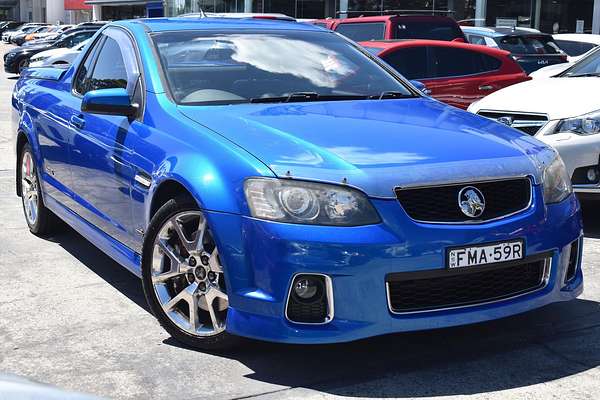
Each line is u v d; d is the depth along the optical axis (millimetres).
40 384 1730
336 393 3355
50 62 18047
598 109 5973
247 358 3723
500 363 3676
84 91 5270
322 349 3820
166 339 3965
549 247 3650
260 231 3326
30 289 4777
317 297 3320
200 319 3795
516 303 3576
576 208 3926
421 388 3408
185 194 3738
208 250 3658
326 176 3342
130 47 4789
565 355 3773
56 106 5477
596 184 5906
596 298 4586
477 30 13648
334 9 27656
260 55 4785
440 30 11156
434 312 3408
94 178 4727
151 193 3922
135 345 3889
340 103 4406
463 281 3473
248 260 3381
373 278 3281
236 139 3678
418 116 4227
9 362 3676
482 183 3539
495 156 3678
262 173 3389
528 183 3670
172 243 3869
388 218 3314
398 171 3406
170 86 4344
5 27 72938
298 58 4867
